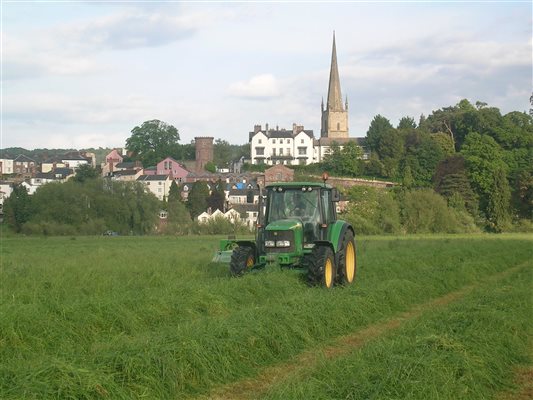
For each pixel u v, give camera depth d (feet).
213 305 43.37
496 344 33.47
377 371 26.96
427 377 26.40
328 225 59.52
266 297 48.26
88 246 150.00
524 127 384.27
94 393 25.34
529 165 303.89
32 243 171.01
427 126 440.86
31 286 50.06
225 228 247.50
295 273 54.95
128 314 37.96
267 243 57.88
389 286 52.49
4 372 25.54
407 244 130.82
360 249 112.68
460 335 33.14
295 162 440.45
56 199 249.75
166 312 40.37
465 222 232.12
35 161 597.93
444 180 289.33
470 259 89.10
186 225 249.14
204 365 29.89
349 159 376.07
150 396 26.99
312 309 40.75
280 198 60.23
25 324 33.78
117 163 493.36
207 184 369.30
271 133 444.14
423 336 32.55
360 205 219.20
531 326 40.52
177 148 506.07
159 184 407.03
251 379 31.14
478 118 410.93
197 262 79.36
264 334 34.58
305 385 25.93
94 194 251.39
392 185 350.84
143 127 502.38
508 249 115.85
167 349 29.53
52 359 26.48
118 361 27.78
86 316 36.52
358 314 43.98
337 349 36.78
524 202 271.08
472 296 52.01
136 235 245.45
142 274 61.98
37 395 24.16
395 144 376.27
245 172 422.82
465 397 26.50
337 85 511.81
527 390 29.63
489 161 293.64
